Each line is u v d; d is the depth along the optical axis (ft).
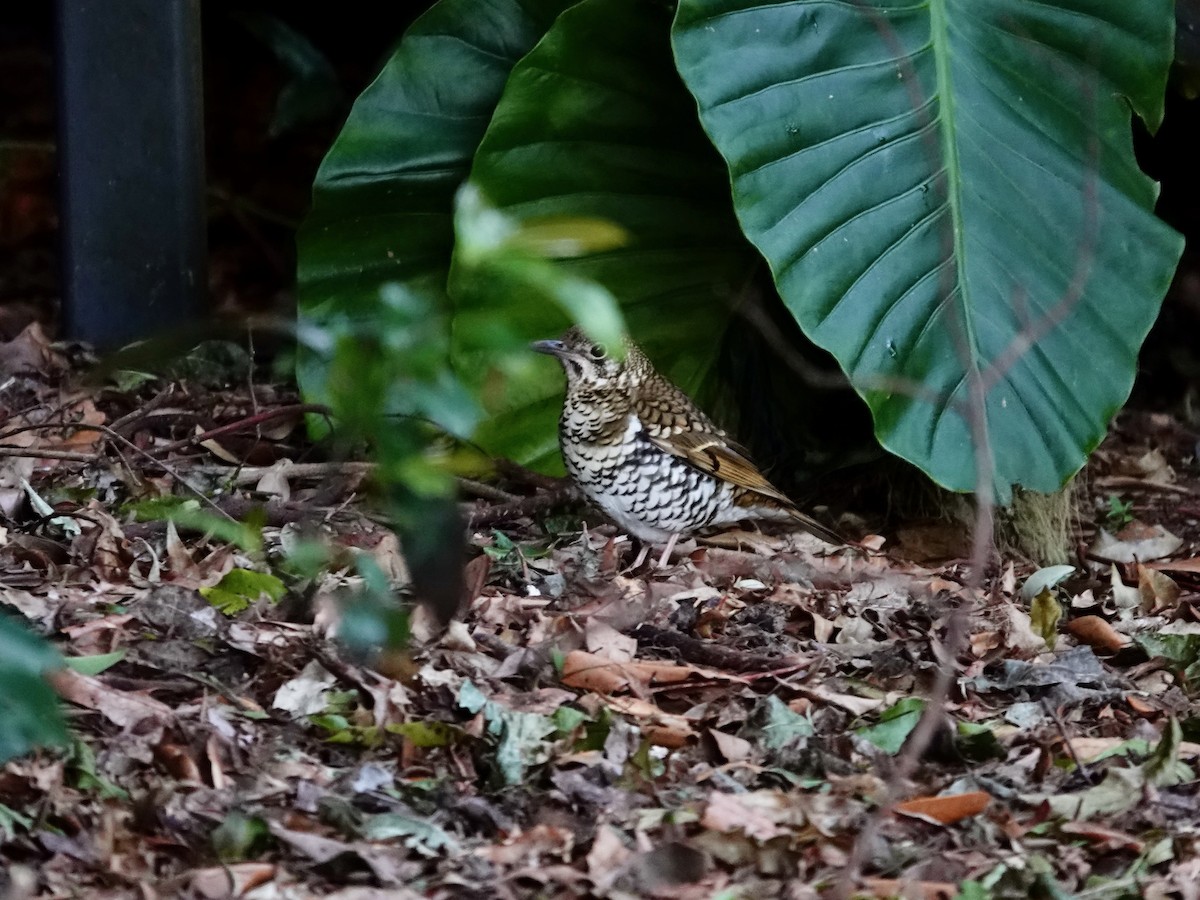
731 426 46.37
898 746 29.32
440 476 21.85
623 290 44.75
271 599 32.27
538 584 36.52
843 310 38.99
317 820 24.39
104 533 34.91
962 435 38.75
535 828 24.71
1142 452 52.85
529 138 43.01
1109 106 41.04
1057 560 43.21
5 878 21.98
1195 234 63.72
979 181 40.11
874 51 40.09
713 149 44.24
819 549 41.96
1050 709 31.68
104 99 48.75
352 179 45.34
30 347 47.88
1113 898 24.09
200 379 49.16
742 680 31.40
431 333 20.93
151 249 49.52
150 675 28.48
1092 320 39.81
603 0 41.96
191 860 23.18
